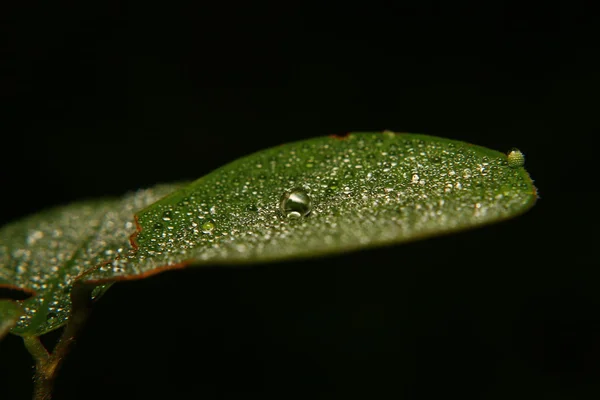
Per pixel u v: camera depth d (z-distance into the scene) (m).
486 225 0.11
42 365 0.11
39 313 0.11
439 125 0.26
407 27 0.26
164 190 0.13
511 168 0.11
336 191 0.11
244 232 0.11
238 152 0.26
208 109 0.26
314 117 0.26
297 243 0.11
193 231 0.11
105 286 0.11
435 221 0.11
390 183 0.11
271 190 0.11
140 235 0.11
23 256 0.12
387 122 0.26
